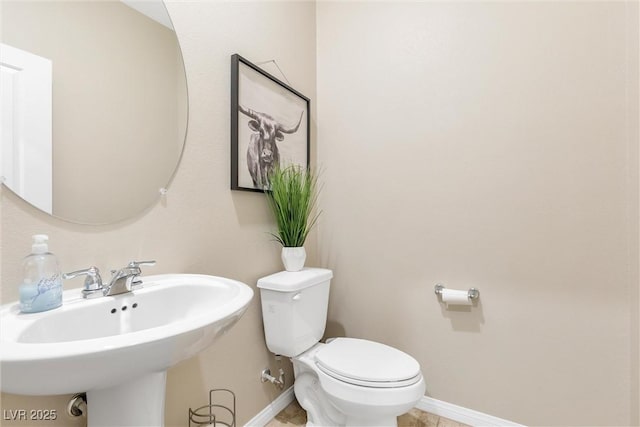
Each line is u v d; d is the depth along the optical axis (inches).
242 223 55.8
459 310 62.9
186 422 45.8
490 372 60.2
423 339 66.4
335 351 55.3
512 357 58.5
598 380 52.5
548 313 55.9
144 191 40.7
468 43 62.4
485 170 60.7
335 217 76.3
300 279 56.4
